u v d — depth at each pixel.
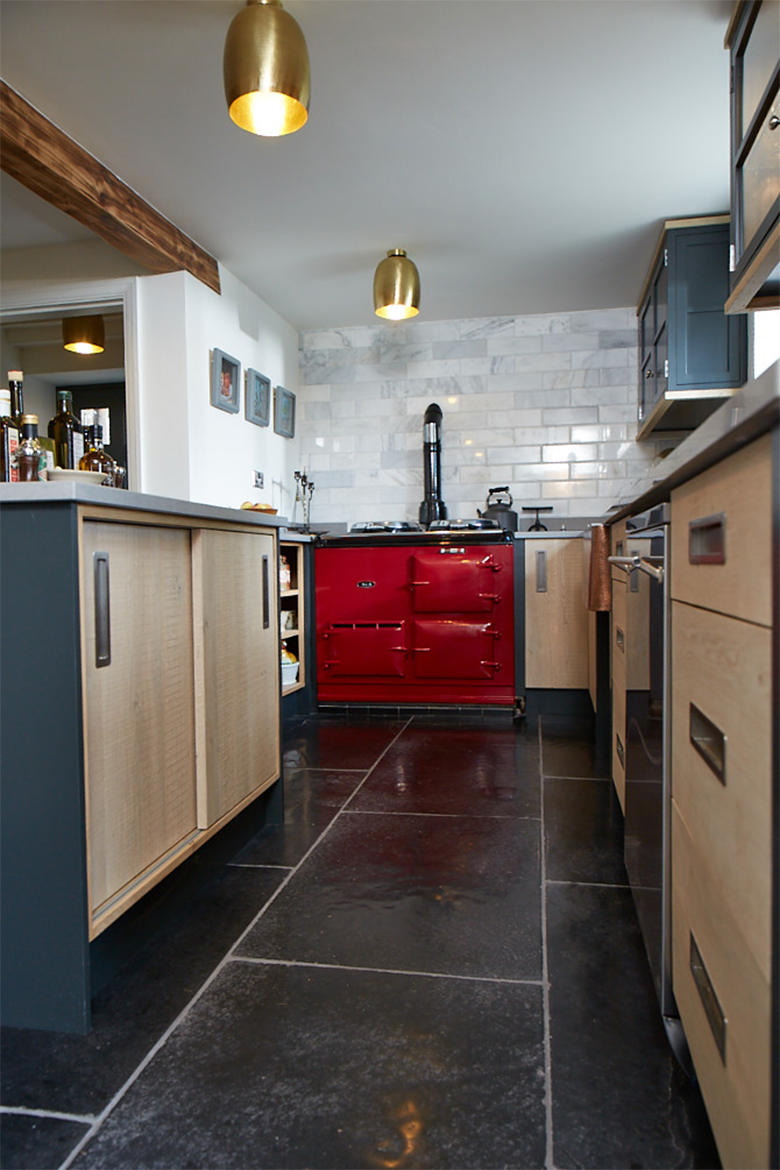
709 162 2.80
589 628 3.54
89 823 1.24
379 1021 1.23
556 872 1.82
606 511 4.30
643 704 1.41
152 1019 1.25
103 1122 1.01
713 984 0.86
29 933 1.23
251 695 1.97
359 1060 1.13
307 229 3.30
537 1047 1.15
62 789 1.21
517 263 3.71
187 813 1.64
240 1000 1.30
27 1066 1.13
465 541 3.72
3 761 1.23
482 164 2.79
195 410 3.40
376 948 1.47
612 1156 0.93
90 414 1.80
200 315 3.46
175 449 3.35
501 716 3.72
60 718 1.20
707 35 2.11
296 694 3.81
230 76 1.85
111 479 1.62
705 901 0.91
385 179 2.88
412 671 3.81
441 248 3.52
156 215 3.08
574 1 1.98
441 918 1.59
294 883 1.79
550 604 3.68
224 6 1.96
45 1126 1.01
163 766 1.52
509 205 3.12
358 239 3.40
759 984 0.67
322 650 3.88
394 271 3.31
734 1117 0.76
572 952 1.44
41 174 2.48
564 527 4.36
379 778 2.66
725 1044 0.80
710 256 3.24
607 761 2.84
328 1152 0.95
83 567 1.23
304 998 1.30
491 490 4.22
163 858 1.50
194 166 2.76
